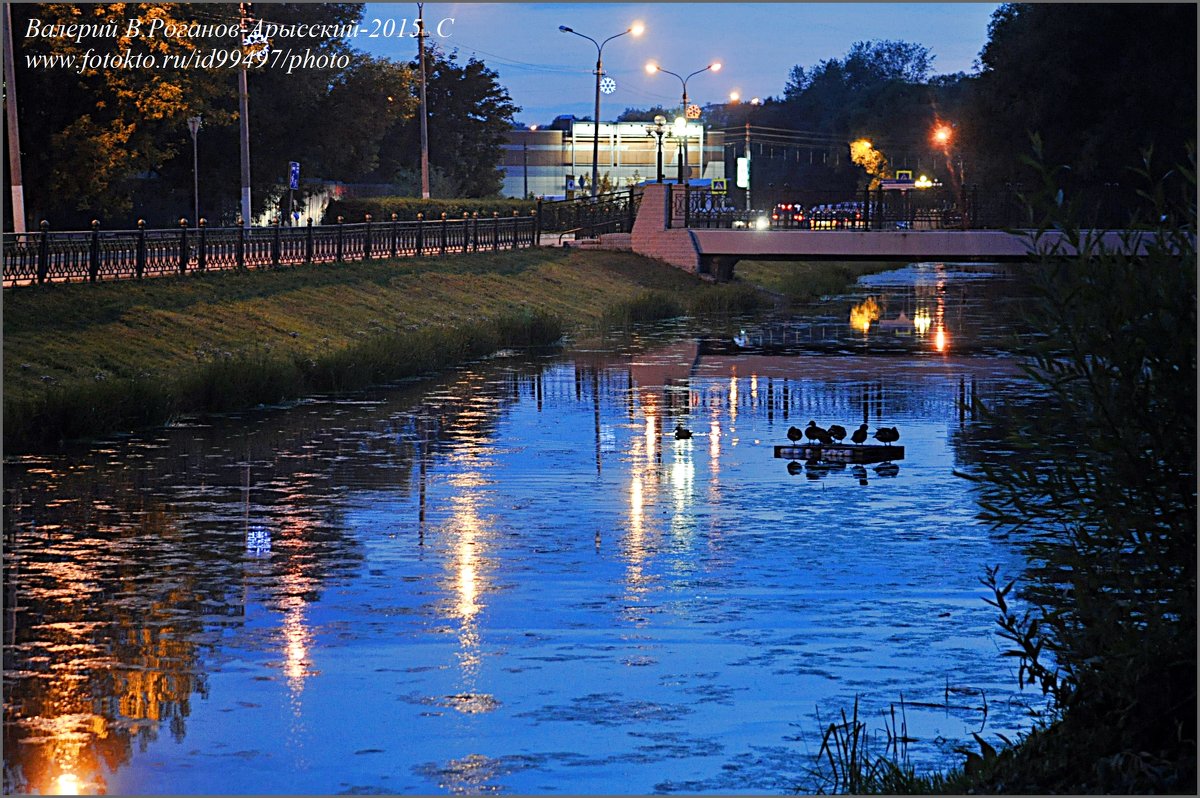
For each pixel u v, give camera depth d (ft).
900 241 251.39
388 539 77.82
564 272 250.78
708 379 152.66
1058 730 42.01
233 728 47.83
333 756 45.11
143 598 65.41
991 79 299.38
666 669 54.60
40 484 92.79
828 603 64.75
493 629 60.23
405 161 504.84
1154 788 36.91
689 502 88.22
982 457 103.71
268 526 81.05
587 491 91.81
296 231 200.54
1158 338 38.83
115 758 44.80
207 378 127.54
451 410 129.08
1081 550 43.01
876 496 89.81
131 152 285.84
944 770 43.80
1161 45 267.59
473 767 44.11
